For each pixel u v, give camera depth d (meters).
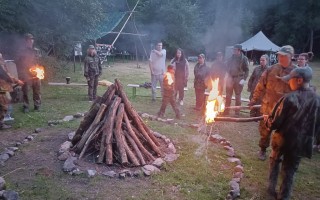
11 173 4.67
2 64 6.86
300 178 5.12
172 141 6.27
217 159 5.54
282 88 5.02
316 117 3.88
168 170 4.95
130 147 5.40
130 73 19.22
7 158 5.17
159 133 6.66
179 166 5.13
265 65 8.21
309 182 4.98
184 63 9.91
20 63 8.24
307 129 3.91
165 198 4.15
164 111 8.49
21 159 5.18
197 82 9.30
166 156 5.41
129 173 4.69
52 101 10.05
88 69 10.11
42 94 11.13
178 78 9.95
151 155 5.30
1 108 6.86
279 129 4.09
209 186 4.54
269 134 5.50
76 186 4.35
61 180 4.49
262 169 5.32
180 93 10.12
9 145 5.92
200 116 8.80
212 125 7.87
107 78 16.36
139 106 9.74
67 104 9.68
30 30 14.36
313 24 39.31
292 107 3.84
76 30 16.98
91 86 10.27
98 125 5.49
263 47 32.34
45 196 4.07
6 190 4.08
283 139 4.04
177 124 7.68
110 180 4.55
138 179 4.62
